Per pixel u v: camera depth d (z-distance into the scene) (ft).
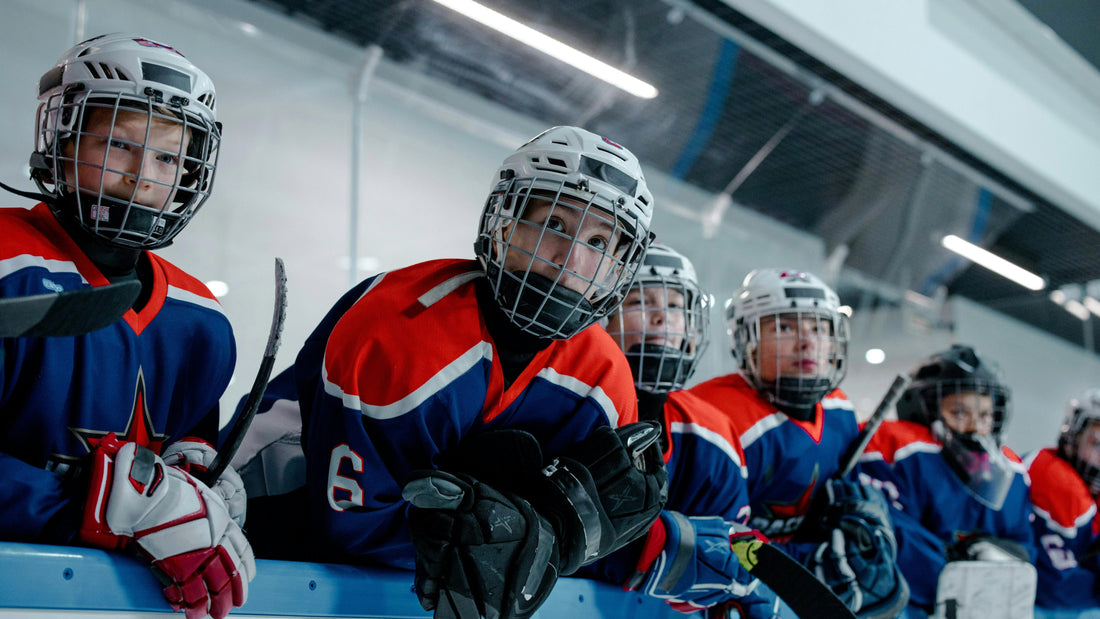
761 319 6.97
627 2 9.81
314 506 4.20
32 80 8.99
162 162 3.73
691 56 10.94
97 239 3.67
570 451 4.12
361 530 3.97
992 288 18.88
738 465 6.06
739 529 5.30
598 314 4.16
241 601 3.40
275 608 3.67
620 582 4.97
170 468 3.37
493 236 4.04
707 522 5.05
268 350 3.64
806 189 14.70
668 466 5.78
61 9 9.23
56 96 3.66
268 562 3.67
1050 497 9.87
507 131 12.79
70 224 3.72
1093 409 10.06
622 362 4.68
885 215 15.60
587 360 4.51
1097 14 14.62
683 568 4.83
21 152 8.85
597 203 4.02
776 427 6.81
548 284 3.95
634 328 5.98
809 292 6.88
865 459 8.32
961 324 18.97
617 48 10.83
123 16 9.70
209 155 3.89
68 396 3.66
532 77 11.75
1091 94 15.76
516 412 4.29
